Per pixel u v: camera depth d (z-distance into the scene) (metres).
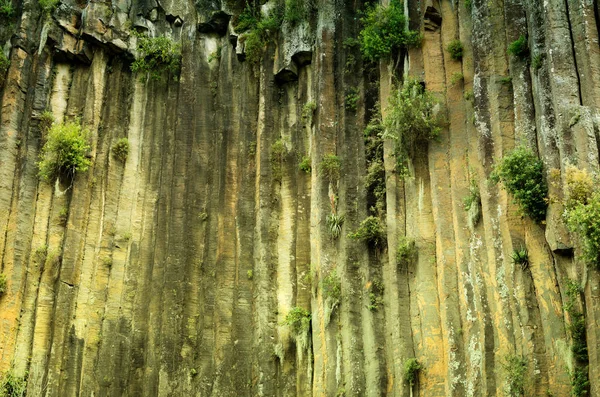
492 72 19.73
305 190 23.94
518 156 17.73
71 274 23.72
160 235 24.45
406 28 22.94
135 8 27.97
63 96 26.52
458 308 19.11
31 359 22.53
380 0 24.77
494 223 18.47
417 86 21.66
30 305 23.20
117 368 22.72
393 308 20.38
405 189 21.52
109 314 23.59
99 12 27.14
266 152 24.70
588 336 15.73
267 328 22.17
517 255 17.56
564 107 17.33
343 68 24.50
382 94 23.30
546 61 18.25
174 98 26.95
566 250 16.67
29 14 26.88
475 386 17.81
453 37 21.86
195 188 25.02
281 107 25.67
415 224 20.91
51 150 25.05
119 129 26.36
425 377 19.11
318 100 24.28
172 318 22.92
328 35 25.05
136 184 25.77
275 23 26.41
